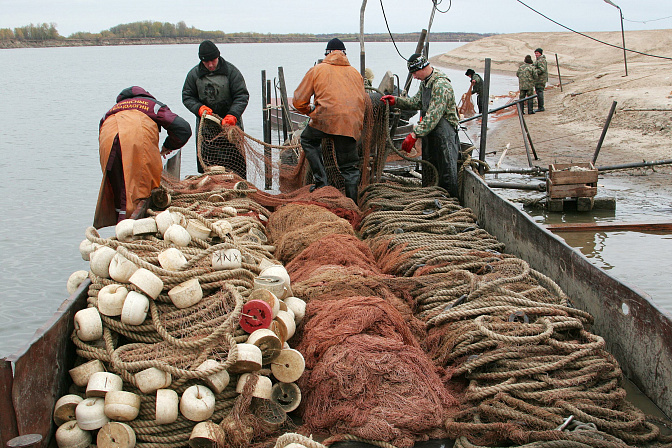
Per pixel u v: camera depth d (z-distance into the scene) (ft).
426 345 13.16
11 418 8.40
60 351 10.07
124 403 9.53
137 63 300.20
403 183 27.66
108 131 18.51
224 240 13.71
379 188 24.79
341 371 10.73
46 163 58.80
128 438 9.45
